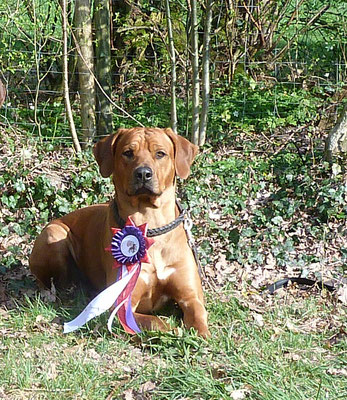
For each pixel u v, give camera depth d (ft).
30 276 20.08
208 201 24.73
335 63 34.37
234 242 22.36
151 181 16.21
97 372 14.19
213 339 15.74
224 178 26.22
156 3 33.27
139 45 32.99
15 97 33.12
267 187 26.35
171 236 16.89
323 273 21.02
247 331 16.39
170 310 17.62
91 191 24.93
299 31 33.01
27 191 24.17
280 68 35.12
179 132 31.96
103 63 30.73
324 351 15.76
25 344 15.47
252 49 34.22
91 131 30.45
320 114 31.53
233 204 24.53
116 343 15.52
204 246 21.72
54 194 24.27
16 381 13.76
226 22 33.17
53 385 13.61
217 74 34.60
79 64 30.14
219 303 17.99
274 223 23.65
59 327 16.56
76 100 34.01
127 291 16.28
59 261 18.97
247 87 33.30
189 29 30.94
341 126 26.63
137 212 16.79
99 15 30.45
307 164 27.27
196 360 14.70
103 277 18.74
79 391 13.51
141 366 14.48
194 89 29.53
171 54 29.35
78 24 29.68
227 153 29.66
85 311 16.16
